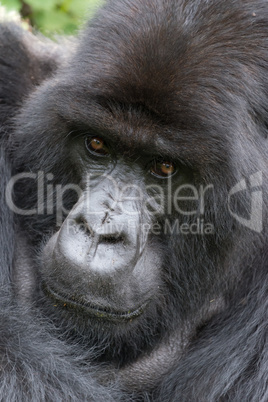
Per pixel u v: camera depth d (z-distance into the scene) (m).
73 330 14.68
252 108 13.66
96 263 12.30
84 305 12.81
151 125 12.71
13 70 16.70
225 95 12.97
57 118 13.94
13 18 20.42
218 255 14.37
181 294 14.96
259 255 14.77
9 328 13.91
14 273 15.52
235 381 14.48
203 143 12.73
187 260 14.52
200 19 13.16
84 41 14.45
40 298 14.65
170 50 12.73
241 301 15.09
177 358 15.45
